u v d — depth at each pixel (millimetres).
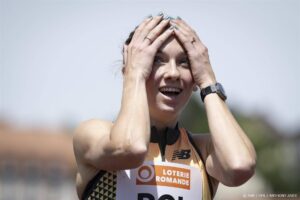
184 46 12078
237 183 11656
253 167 11664
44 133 80500
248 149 11703
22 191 75000
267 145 71250
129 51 12102
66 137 82000
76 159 12242
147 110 11609
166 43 11992
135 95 11664
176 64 12039
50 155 76875
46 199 75500
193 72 12172
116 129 11414
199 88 12219
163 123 12078
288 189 67688
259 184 66250
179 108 12102
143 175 11641
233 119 11984
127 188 11594
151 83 11984
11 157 76125
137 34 12164
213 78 12234
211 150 12070
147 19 12312
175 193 11656
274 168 68812
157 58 12016
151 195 11570
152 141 11953
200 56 12188
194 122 75438
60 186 76125
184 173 11797
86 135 11930
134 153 11219
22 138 78562
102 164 11594
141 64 11883
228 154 11547
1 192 74125
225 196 53344
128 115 11484
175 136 12055
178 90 12039
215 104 12008
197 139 12422
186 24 12305
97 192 11719
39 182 75750
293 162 71000
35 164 76375
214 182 12359
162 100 11945
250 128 73188
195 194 11812
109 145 11383
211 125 11836
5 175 75625
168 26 12188
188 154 12016
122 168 11445
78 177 12164
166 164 11734
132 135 11289
